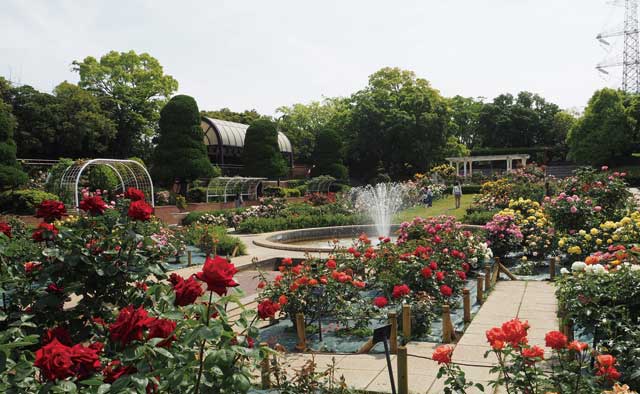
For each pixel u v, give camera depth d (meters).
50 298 3.12
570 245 9.55
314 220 20.47
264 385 3.94
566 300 4.89
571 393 2.99
